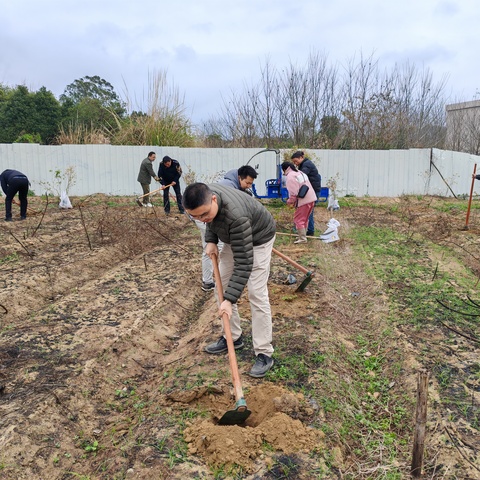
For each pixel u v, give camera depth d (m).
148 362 5.10
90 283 7.18
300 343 4.91
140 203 14.23
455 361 4.69
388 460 3.48
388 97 21.70
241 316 5.70
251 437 3.36
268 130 22.58
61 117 28.12
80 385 4.30
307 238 10.29
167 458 3.29
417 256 8.91
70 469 3.40
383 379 4.61
